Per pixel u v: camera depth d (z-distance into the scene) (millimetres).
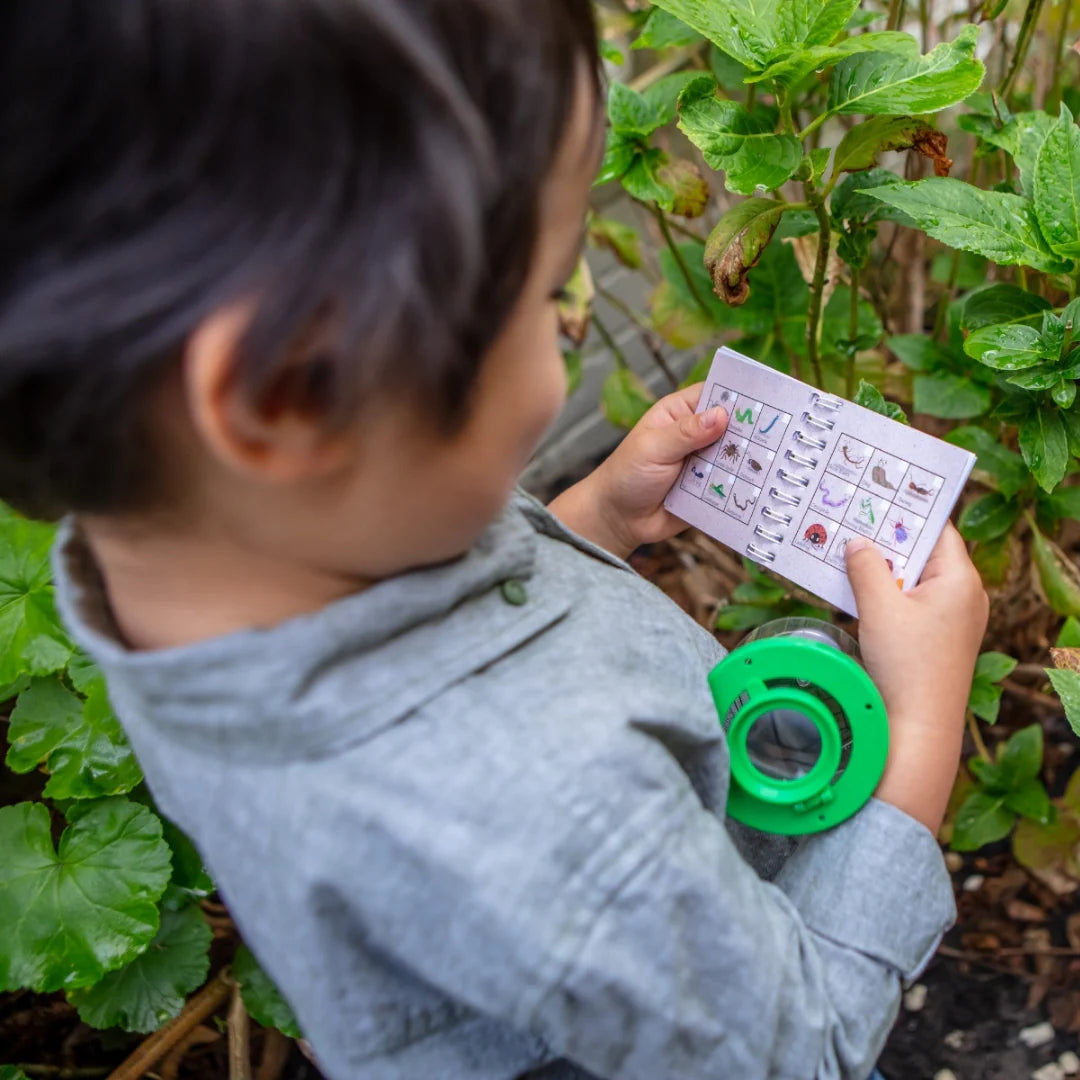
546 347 432
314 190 317
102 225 321
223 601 441
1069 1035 1171
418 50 321
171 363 335
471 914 416
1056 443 744
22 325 325
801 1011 500
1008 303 779
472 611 488
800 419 675
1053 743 1351
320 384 334
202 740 431
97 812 926
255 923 473
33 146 320
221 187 317
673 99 906
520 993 421
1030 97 1159
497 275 366
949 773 606
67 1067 1161
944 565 632
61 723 939
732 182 671
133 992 969
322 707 415
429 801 421
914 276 1243
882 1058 1185
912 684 603
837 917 565
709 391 723
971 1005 1207
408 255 324
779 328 1175
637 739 457
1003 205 717
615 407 1403
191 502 395
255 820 441
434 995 483
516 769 427
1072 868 1170
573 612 541
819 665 586
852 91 680
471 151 329
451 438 388
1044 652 1353
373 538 417
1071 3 1108
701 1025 459
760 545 696
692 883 444
